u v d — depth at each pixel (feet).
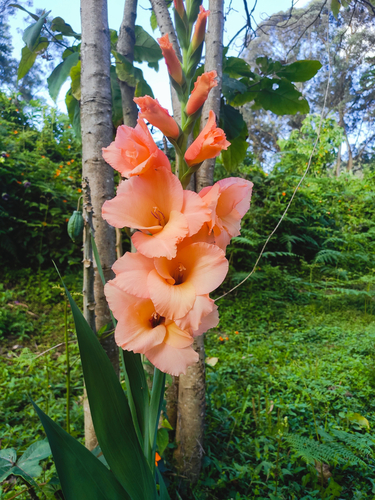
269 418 8.11
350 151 61.62
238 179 3.17
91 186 5.69
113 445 3.10
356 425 8.93
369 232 29.43
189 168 3.07
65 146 25.72
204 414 7.09
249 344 14.19
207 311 2.60
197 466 6.94
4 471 4.09
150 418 3.47
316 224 28.12
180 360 2.67
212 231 2.89
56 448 2.77
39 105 27.02
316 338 15.67
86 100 5.66
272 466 6.76
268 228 24.71
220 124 8.12
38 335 13.79
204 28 3.20
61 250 19.20
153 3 6.73
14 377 10.18
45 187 19.03
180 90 3.19
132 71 7.09
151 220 2.96
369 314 19.66
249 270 22.15
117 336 2.71
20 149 23.31
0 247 18.39
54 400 9.18
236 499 6.41
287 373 11.34
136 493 3.21
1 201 18.56
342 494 6.84
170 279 2.73
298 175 30.83
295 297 21.54
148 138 2.80
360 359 13.11
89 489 2.88
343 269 25.86
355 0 10.85
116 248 6.39
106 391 3.06
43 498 5.83
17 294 16.53
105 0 5.77
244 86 7.87
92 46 5.61
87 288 4.72
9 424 8.38
